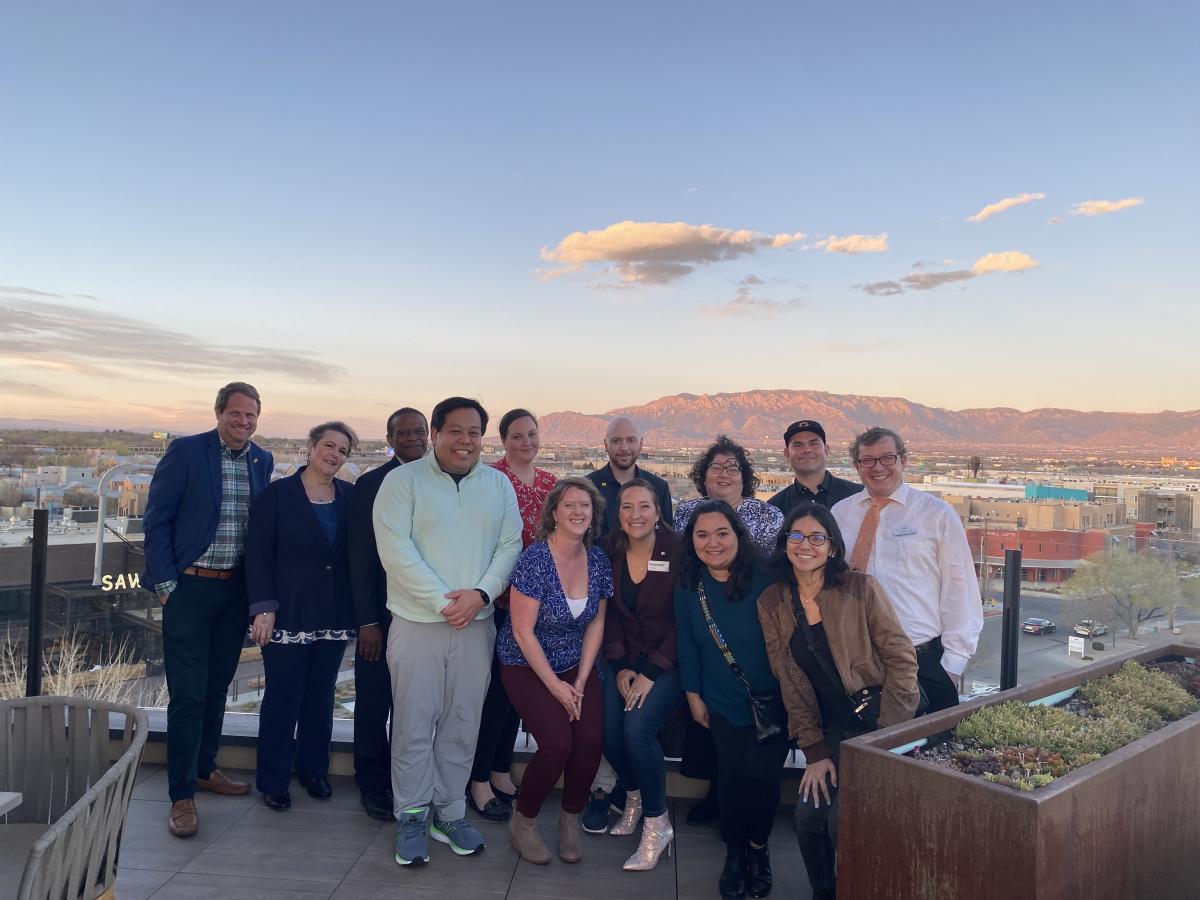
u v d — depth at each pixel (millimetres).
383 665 3166
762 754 2631
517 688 2865
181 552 3062
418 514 2936
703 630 2732
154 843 2877
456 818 2920
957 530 2871
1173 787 2037
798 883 2721
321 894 2562
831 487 3703
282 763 3195
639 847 2820
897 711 2420
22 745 1999
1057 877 1668
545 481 3623
